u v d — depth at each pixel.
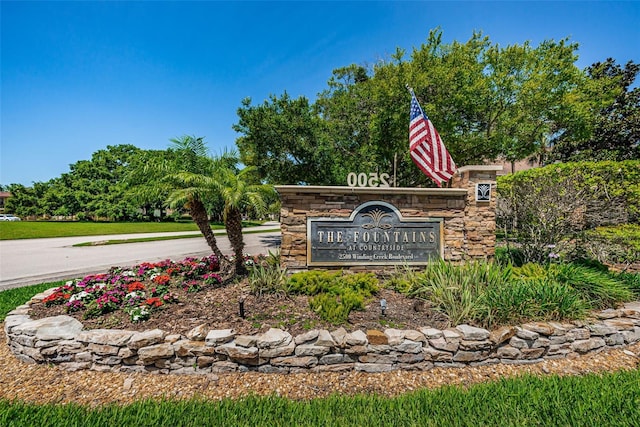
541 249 5.96
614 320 3.75
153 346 3.17
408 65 10.87
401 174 12.45
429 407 2.46
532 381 2.83
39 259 10.81
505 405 2.45
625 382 2.77
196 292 4.68
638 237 6.32
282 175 12.42
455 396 2.60
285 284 4.61
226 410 2.47
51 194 40.41
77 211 39.62
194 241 17.59
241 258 5.48
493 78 11.45
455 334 3.29
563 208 5.75
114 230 23.98
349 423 2.28
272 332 3.33
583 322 3.62
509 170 23.08
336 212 5.51
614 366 3.27
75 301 4.01
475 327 3.45
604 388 2.66
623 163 6.68
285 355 3.16
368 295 4.49
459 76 10.30
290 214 5.43
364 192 5.55
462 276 4.35
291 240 5.43
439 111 10.59
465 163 12.51
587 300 4.17
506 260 6.14
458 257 5.75
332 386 2.97
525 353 3.36
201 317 3.78
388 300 4.41
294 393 2.87
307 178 12.41
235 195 4.92
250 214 5.95
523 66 11.69
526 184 6.46
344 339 3.22
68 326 3.51
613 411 2.35
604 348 3.56
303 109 11.93
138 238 18.27
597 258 6.27
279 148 11.77
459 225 5.80
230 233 5.32
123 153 41.91
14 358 3.50
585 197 6.34
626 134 16.33
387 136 11.11
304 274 4.88
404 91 10.50
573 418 2.27
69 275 8.12
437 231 5.73
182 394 2.86
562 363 3.34
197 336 3.22
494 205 5.77
